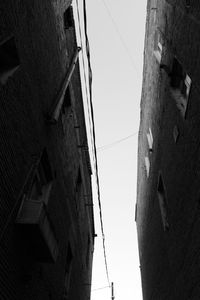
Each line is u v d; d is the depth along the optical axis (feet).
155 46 38.19
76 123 43.96
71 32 40.83
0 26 18.54
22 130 21.38
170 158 33.60
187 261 27.94
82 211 51.08
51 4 31.40
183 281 29.60
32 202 20.25
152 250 49.16
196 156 24.59
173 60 30.45
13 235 18.78
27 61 23.25
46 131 27.91
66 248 34.63
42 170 27.30
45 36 28.94
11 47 20.70
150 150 45.21
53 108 29.94
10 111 19.38
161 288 41.68
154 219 45.39
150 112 44.47
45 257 22.04
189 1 25.26
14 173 19.53
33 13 25.40
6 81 19.19
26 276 20.47
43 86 27.63
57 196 30.45
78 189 48.19
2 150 17.87
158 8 35.55
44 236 20.01
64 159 35.65
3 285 17.01
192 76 25.17
